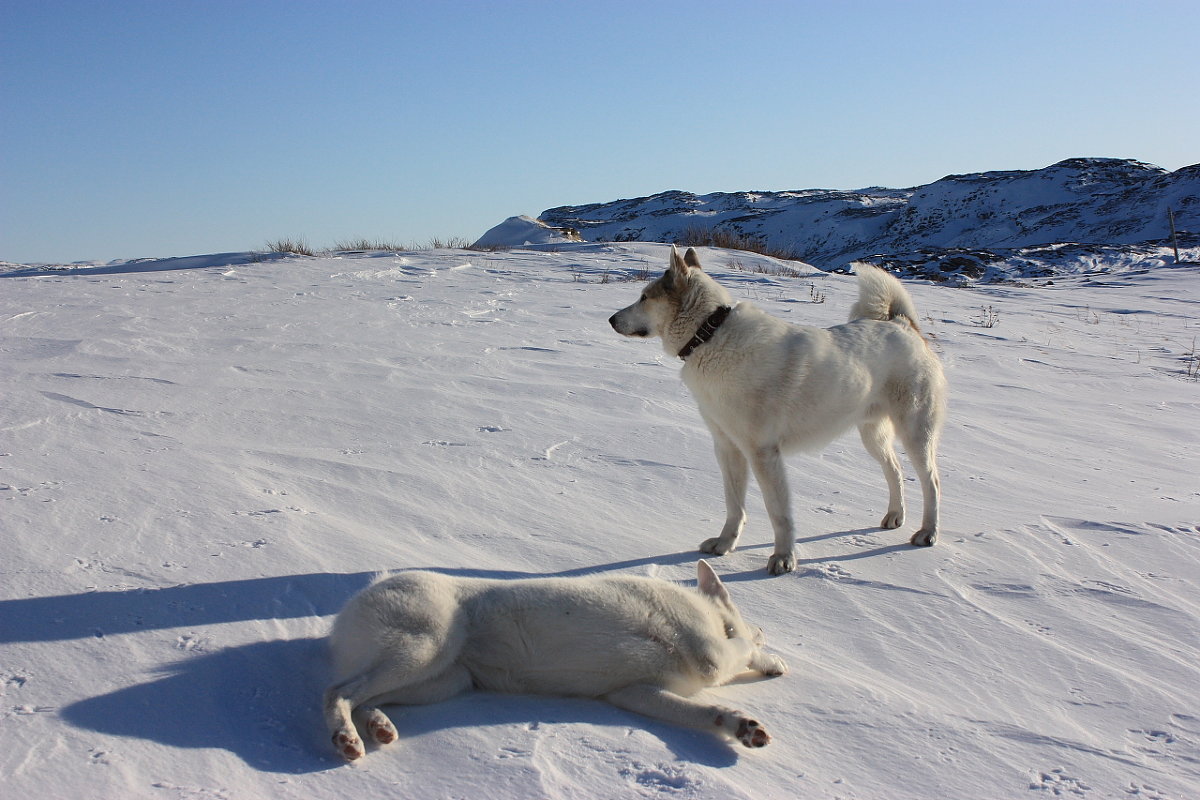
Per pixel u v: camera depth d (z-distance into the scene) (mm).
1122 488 6258
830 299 15562
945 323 14578
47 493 4426
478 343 9938
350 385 7523
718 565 4613
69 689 2826
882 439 5410
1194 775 2793
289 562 3902
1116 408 9156
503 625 3078
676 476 5887
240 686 2943
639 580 3379
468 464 5715
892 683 3361
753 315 4965
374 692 2797
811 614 4016
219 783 2424
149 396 6688
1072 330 15094
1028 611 4055
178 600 3467
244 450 5551
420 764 2586
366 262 18734
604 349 10125
